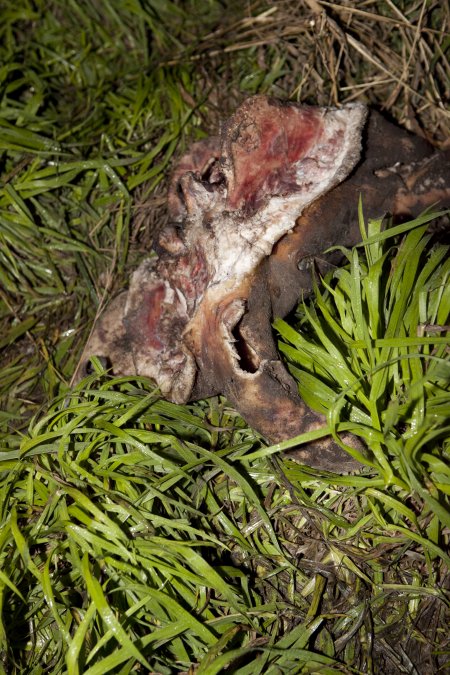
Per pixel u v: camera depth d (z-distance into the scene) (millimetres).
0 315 926
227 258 735
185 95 1017
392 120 961
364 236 744
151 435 748
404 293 736
